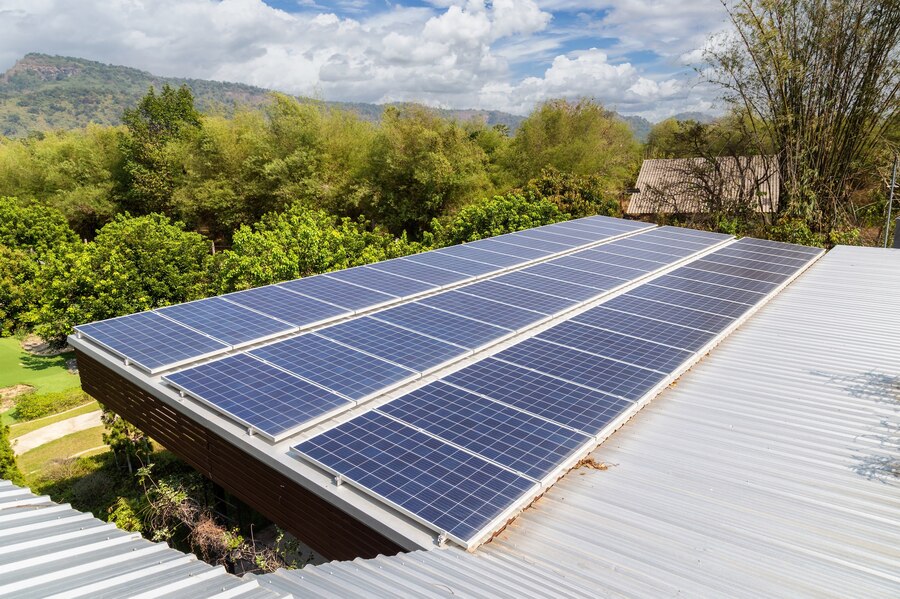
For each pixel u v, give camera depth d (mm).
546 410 8914
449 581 5598
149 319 12961
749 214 34688
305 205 50312
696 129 36438
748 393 10492
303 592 5098
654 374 10227
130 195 61062
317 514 7945
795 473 8047
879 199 33656
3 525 5215
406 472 7344
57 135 68125
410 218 52062
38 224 48344
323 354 11039
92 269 30844
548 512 7242
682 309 14062
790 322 14211
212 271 31750
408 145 51344
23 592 3975
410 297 14578
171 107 80062
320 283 15789
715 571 6188
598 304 14383
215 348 11328
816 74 30875
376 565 5855
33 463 21406
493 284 15891
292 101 55062
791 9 30172
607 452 8633
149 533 14461
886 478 7906
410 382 10188
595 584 5934
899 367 11461
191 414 9438
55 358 33188
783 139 32844
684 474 8055
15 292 37969
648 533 6832
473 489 7004
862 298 16016
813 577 6105
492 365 10602
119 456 20516
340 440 8070
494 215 32031
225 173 56094
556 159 54406
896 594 5852
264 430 8328
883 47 29203
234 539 12477
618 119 73125
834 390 10547
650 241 22172
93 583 4270
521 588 5617
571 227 24781
